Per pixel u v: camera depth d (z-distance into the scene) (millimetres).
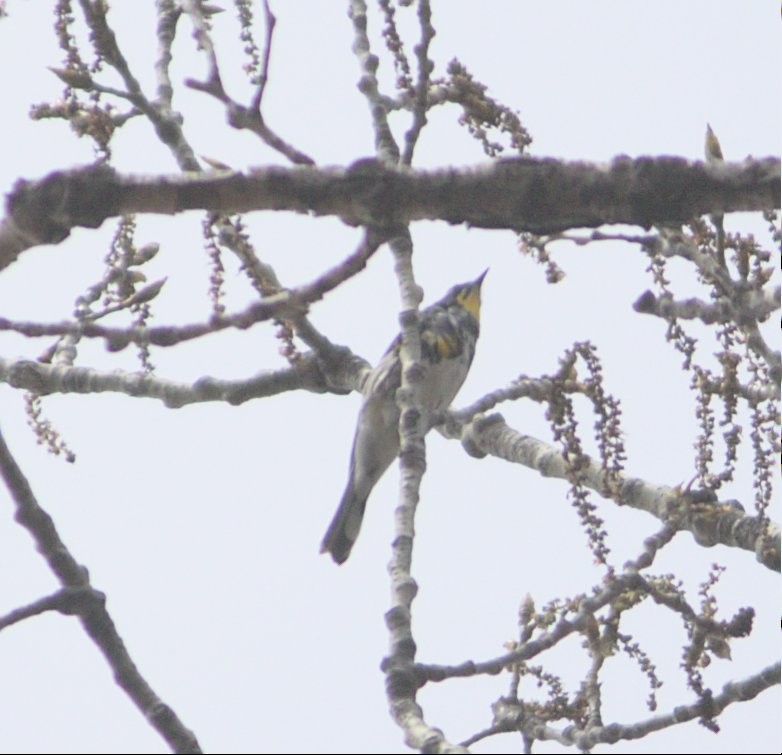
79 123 9438
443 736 5945
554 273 9797
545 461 11023
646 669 9422
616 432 9117
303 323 11141
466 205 6164
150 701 7629
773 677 9195
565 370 9062
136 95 9008
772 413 9375
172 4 10836
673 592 9422
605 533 9211
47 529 7992
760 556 9430
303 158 7297
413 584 6793
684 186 6090
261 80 7203
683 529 9938
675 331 9398
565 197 6133
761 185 6020
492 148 9812
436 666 6711
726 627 9344
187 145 9680
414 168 6152
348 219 6297
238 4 9461
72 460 11000
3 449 7957
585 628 9242
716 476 9688
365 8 9297
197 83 7254
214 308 8141
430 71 8156
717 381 9461
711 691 9297
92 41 8805
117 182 5871
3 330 6918
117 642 7809
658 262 9258
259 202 6066
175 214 6031
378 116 8695
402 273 8312
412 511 7227
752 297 8812
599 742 9281
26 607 7773
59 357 11469
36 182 5812
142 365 11406
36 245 5922
